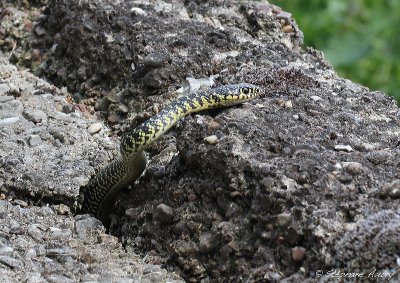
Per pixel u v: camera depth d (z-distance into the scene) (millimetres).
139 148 9867
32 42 13820
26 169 10414
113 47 12438
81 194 10383
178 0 13547
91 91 12609
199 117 9977
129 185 10422
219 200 9320
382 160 9352
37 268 9086
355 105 10734
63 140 11102
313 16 18172
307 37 17703
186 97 10234
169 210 9648
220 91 10266
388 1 18234
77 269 9109
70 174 10391
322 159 9242
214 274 9109
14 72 12539
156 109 11445
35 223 9789
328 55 17188
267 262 8711
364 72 17125
